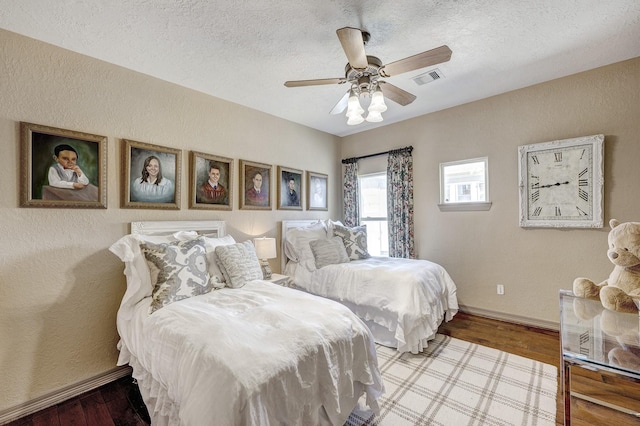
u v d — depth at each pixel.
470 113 3.59
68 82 2.24
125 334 2.10
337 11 1.93
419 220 4.05
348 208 4.82
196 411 1.13
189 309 1.78
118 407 2.04
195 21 2.00
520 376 2.23
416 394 2.03
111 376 2.37
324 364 1.45
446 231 3.80
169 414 1.49
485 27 2.14
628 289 1.82
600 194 2.75
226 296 2.07
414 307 2.59
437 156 3.88
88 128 2.33
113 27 2.03
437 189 3.88
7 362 1.95
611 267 2.73
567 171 2.93
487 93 3.35
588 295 1.97
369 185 4.79
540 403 1.91
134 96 2.61
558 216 2.98
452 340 2.88
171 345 1.51
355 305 2.97
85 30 2.04
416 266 3.09
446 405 1.91
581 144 2.84
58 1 1.76
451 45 2.37
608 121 2.74
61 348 2.16
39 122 2.10
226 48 2.33
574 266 2.92
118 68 2.52
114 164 2.46
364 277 2.95
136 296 2.14
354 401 1.66
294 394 1.29
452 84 3.11
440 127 3.85
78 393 2.20
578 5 1.92
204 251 2.41
